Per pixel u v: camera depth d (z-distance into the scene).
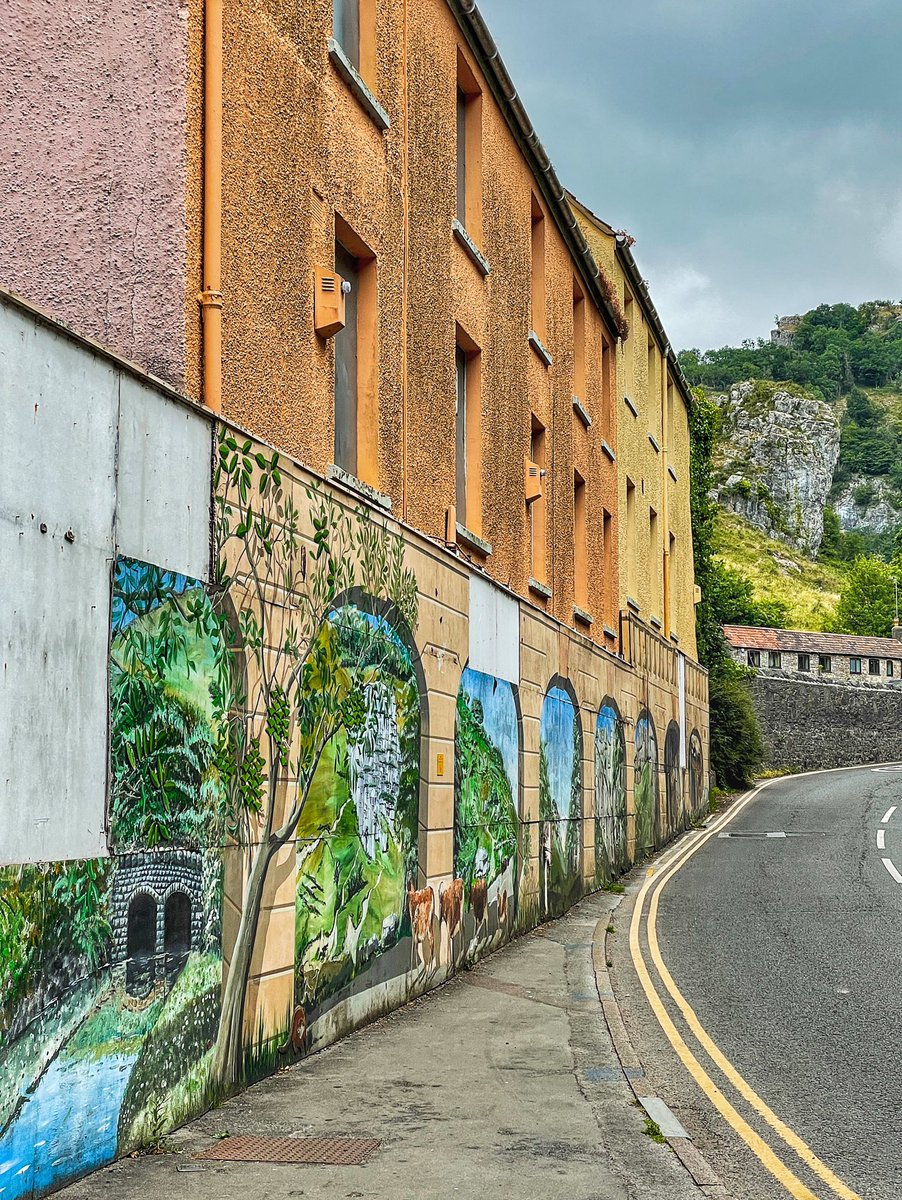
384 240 10.42
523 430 15.93
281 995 7.67
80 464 5.53
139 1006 5.93
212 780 6.71
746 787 48.41
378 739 9.61
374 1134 6.41
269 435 7.82
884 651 91.94
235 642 7.03
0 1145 4.82
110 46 7.12
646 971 12.30
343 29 10.07
